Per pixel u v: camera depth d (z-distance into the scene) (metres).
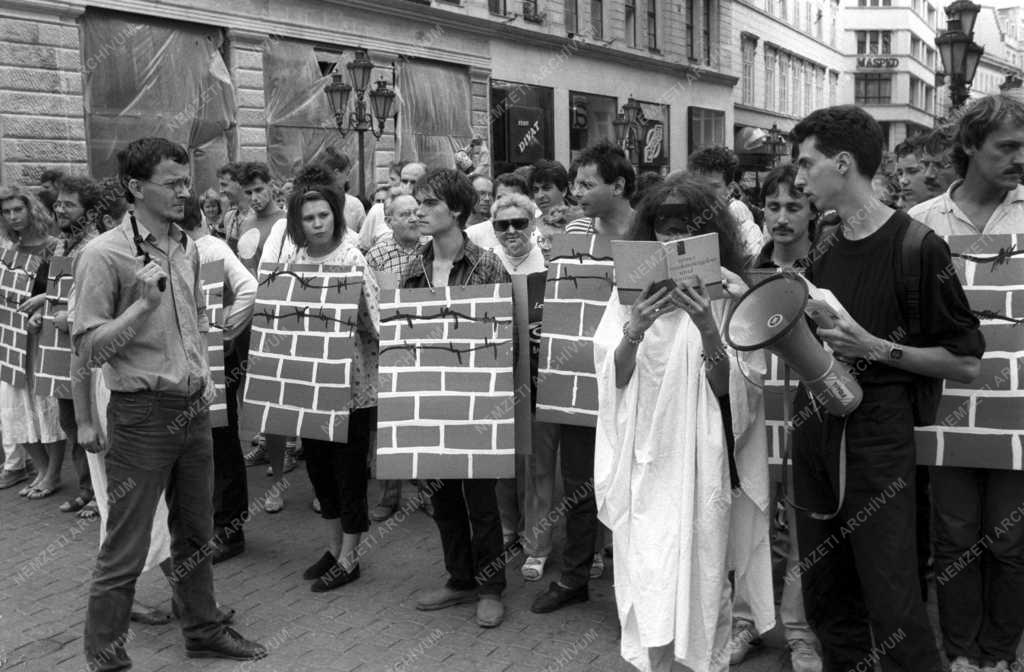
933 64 68.38
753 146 26.53
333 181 5.00
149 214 3.60
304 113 15.68
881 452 2.79
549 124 22.73
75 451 6.00
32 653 4.04
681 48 29.64
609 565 4.94
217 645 3.95
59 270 5.82
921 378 2.82
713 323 3.00
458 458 4.22
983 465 3.49
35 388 5.96
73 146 12.04
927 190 5.36
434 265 4.51
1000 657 3.62
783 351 2.73
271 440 5.87
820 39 48.28
